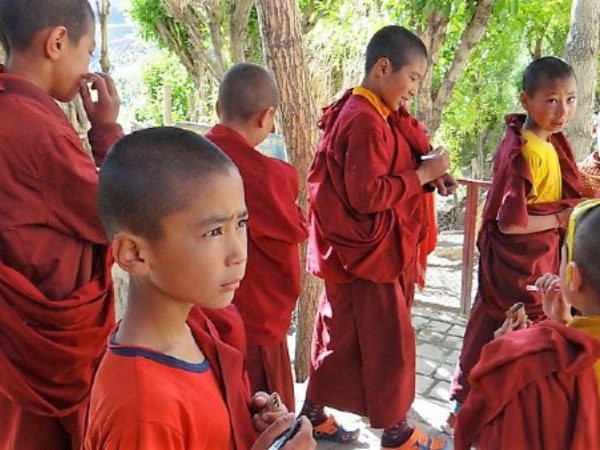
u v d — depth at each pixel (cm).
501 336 148
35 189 162
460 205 846
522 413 137
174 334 117
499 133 1131
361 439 316
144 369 109
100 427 107
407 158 268
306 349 380
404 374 278
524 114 288
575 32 391
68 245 167
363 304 275
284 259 248
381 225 261
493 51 748
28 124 161
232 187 114
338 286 282
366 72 267
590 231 142
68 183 164
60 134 165
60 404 169
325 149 270
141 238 113
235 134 242
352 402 289
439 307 480
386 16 574
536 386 136
